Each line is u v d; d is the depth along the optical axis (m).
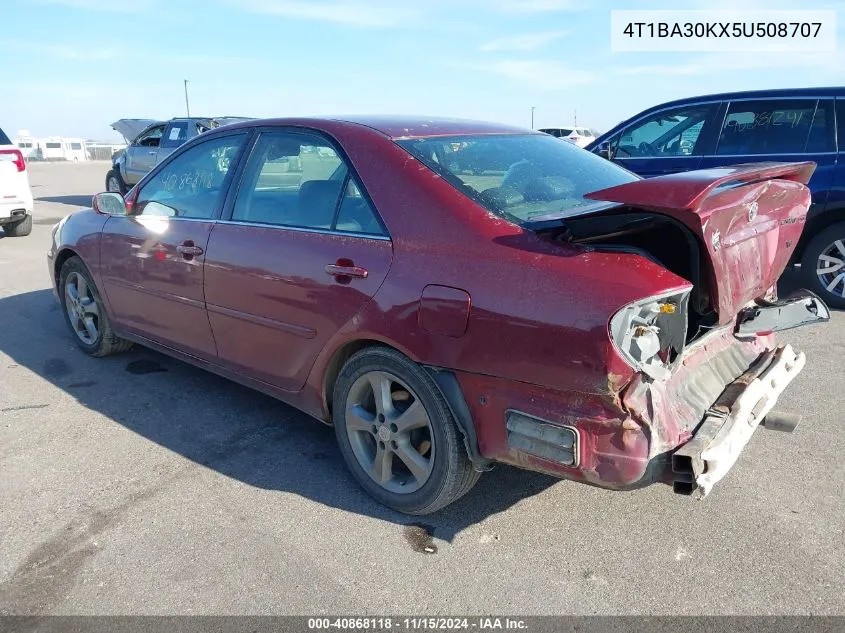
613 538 2.94
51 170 33.84
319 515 3.12
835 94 6.19
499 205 2.85
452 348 2.70
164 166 4.32
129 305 4.50
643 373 2.34
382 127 3.30
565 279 2.44
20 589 2.62
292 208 3.40
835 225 6.26
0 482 3.38
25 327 6.02
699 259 2.54
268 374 3.58
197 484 3.38
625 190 2.42
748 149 6.61
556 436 2.49
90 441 3.82
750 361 3.25
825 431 3.88
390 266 2.89
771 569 2.72
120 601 2.56
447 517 3.11
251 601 2.56
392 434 3.05
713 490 3.30
